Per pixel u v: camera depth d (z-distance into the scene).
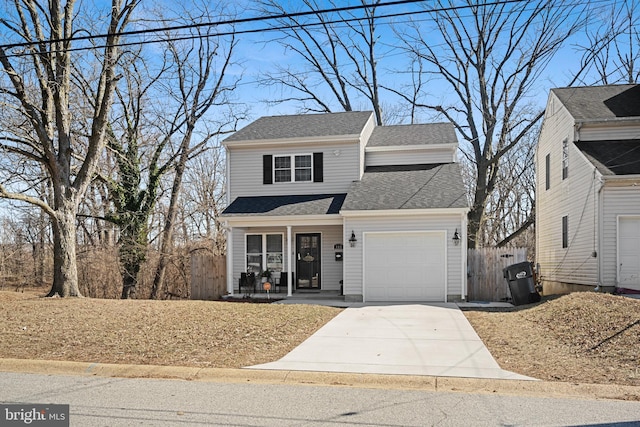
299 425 4.88
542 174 22.27
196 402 5.61
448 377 6.50
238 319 10.62
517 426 4.82
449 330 10.10
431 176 17.64
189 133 21.42
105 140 17.94
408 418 5.07
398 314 12.44
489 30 24.97
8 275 26.92
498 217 33.72
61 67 14.43
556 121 19.41
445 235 15.28
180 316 10.76
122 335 9.04
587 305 10.82
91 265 21.58
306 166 18.42
